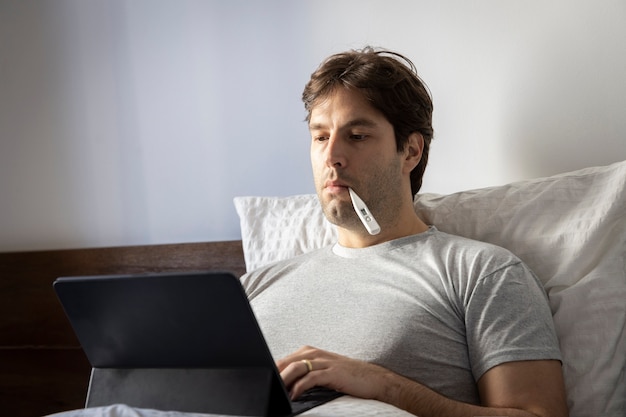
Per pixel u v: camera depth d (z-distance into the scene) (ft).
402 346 4.43
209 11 6.86
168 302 3.49
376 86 4.93
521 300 4.32
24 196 7.56
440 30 6.03
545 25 5.65
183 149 7.02
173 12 6.98
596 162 5.53
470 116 5.95
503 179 5.87
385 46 6.23
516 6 5.74
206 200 6.97
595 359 4.45
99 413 3.45
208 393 3.59
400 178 5.04
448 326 4.47
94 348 3.87
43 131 7.48
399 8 6.17
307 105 5.17
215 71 6.87
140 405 3.73
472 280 4.46
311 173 6.59
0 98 7.58
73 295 3.73
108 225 7.31
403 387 4.03
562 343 4.53
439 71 6.05
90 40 7.27
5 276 7.34
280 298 5.06
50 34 7.40
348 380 3.93
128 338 3.74
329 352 4.14
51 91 7.43
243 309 3.35
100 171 7.31
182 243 6.73
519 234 4.94
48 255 7.20
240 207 6.15
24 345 7.24
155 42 7.06
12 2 7.49
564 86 5.60
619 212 4.68
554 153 5.66
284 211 5.97
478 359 4.28
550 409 3.99
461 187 6.02
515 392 4.06
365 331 4.55
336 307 4.77
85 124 7.34
